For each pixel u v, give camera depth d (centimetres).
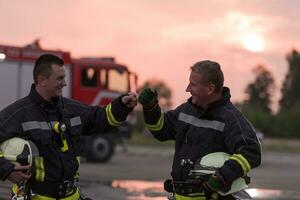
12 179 338
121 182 1109
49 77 354
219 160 342
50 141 353
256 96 6619
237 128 344
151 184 1089
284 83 6562
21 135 350
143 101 375
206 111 354
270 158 1992
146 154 1988
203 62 355
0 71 1468
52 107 361
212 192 343
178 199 359
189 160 355
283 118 4131
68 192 359
